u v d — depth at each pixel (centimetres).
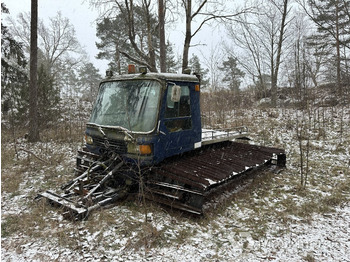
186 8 1190
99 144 531
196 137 575
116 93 545
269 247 387
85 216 431
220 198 551
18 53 1417
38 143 1098
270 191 615
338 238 411
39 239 382
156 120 473
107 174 480
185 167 506
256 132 1290
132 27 1182
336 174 722
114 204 493
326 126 1310
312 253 371
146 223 420
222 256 361
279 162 803
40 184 618
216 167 539
